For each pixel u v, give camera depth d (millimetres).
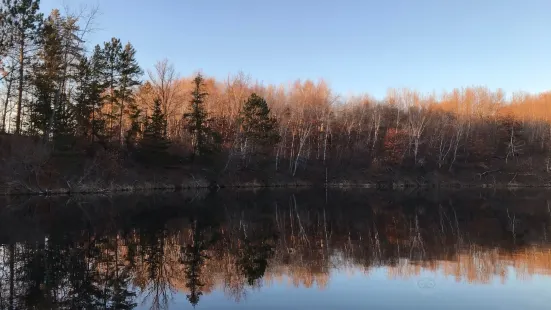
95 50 43062
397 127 67250
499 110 76375
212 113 55938
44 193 32844
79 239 15898
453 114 71125
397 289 9781
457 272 11430
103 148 40438
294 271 11562
